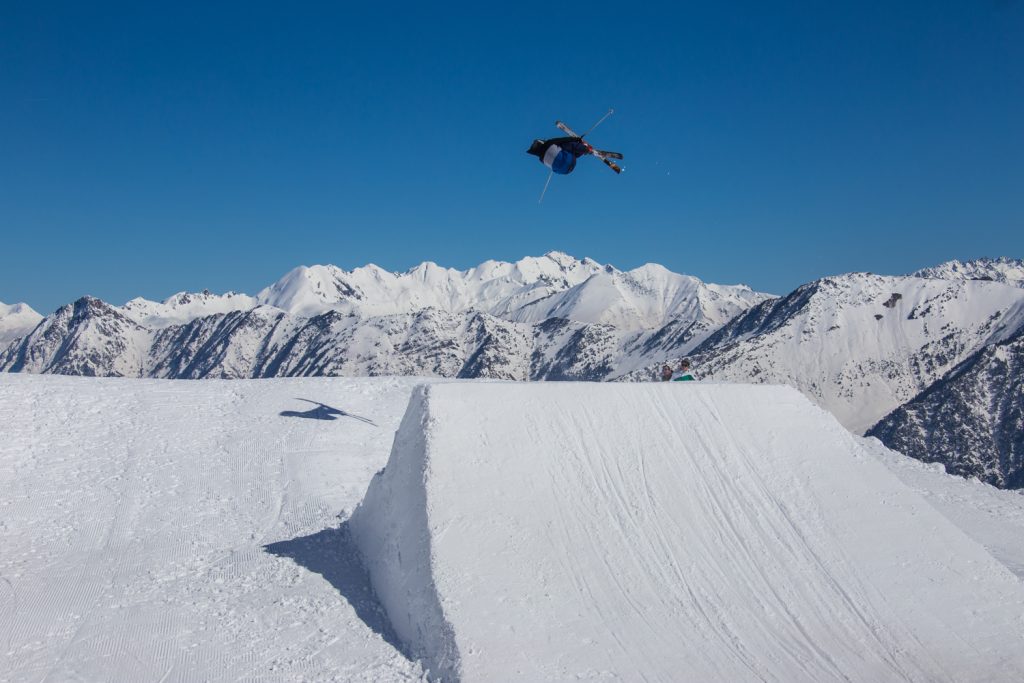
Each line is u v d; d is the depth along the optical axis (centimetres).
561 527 1352
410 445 1495
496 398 1562
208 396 2505
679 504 1438
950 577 1340
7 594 1388
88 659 1179
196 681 1116
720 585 1283
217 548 1583
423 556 1274
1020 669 1150
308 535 1627
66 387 2373
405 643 1218
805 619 1228
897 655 1166
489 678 1062
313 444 2178
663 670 1102
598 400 1617
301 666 1153
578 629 1167
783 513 1444
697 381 1838
